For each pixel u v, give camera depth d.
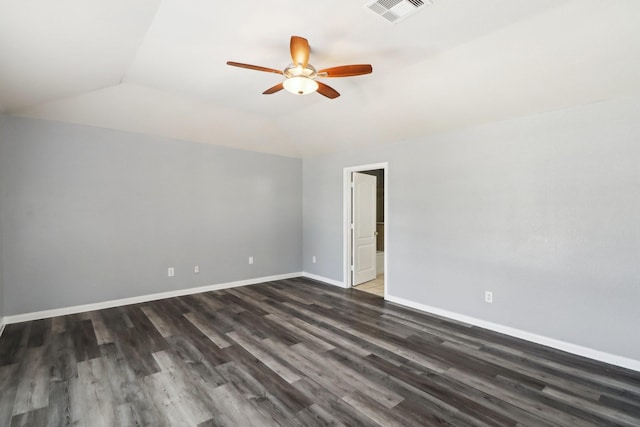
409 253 4.06
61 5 1.68
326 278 5.44
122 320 3.49
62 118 3.58
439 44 2.49
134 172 4.12
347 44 2.49
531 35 2.26
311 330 3.26
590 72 2.40
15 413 1.91
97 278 3.87
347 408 1.98
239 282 5.14
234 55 2.68
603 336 2.60
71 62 2.44
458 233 3.55
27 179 3.43
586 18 2.04
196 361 2.57
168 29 2.28
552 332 2.87
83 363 2.52
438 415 1.92
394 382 2.28
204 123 4.30
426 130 3.75
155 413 1.92
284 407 1.99
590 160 2.66
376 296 4.56
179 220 4.51
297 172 5.86
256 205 5.32
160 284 4.36
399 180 4.17
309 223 5.79
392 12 2.07
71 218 3.69
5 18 1.68
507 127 3.15
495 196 3.24
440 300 3.74
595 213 2.64
